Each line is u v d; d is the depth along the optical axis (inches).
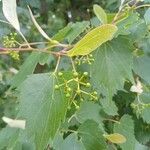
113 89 11.3
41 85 10.2
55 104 10.1
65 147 11.8
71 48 10.4
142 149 14.1
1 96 20.7
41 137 10.0
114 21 11.7
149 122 14.1
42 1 29.2
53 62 18.5
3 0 10.6
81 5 32.1
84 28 11.7
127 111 14.9
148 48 13.9
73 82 10.6
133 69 13.5
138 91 14.4
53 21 30.3
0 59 24.0
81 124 12.1
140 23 12.5
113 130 13.4
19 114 10.0
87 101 12.9
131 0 12.2
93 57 11.4
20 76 12.3
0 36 18.8
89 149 11.8
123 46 11.5
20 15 23.0
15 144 12.2
